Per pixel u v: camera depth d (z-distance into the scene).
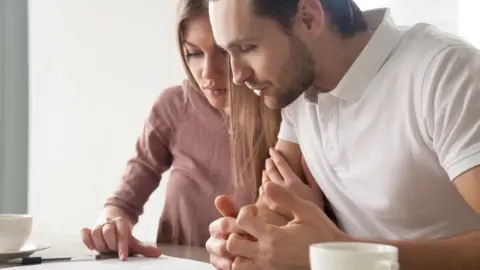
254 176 1.34
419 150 0.93
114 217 1.43
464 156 0.82
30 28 2.31
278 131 1.30
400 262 0.84
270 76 0.89
